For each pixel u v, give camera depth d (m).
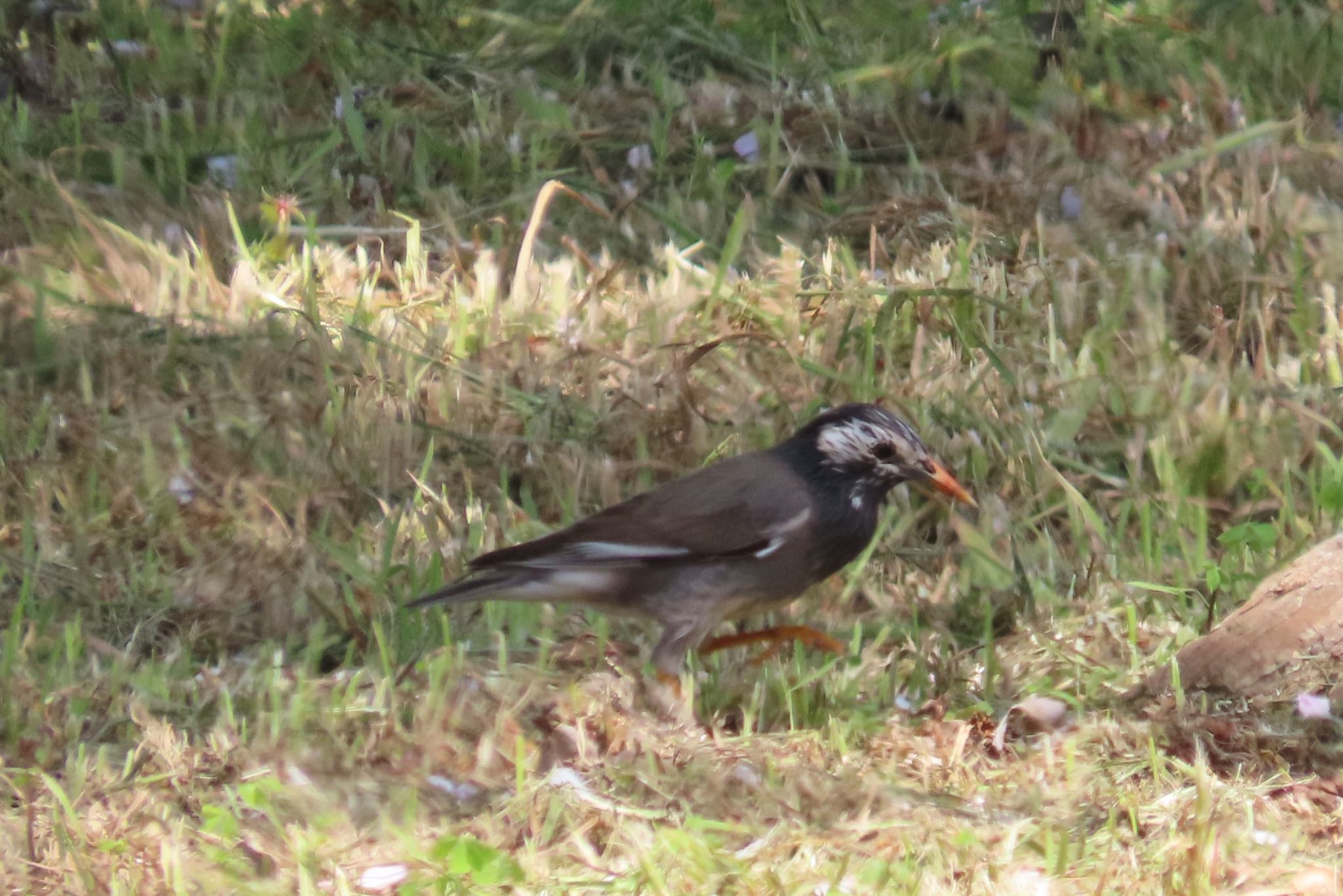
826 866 8.10
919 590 11.02
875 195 15.02
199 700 9.55
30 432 11.75
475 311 13.27
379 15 17.67
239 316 13.15
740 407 12.23
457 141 15.63
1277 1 18.25
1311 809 8.70
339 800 8.65
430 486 11.64
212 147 15.46
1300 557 10.37
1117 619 10.54
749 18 17.47
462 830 8.42
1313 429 12.02
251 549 10.78
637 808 8.55
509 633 10.45
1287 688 9.53
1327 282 13.74
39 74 16.50
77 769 8.67
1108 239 14.34
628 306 13.45
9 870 7.96
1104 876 7.93
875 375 12.62
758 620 10.73
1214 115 16.02
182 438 11.80
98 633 10.23
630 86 16.38
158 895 7.83
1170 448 11.94
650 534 9.68
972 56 16.89
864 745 9.33
